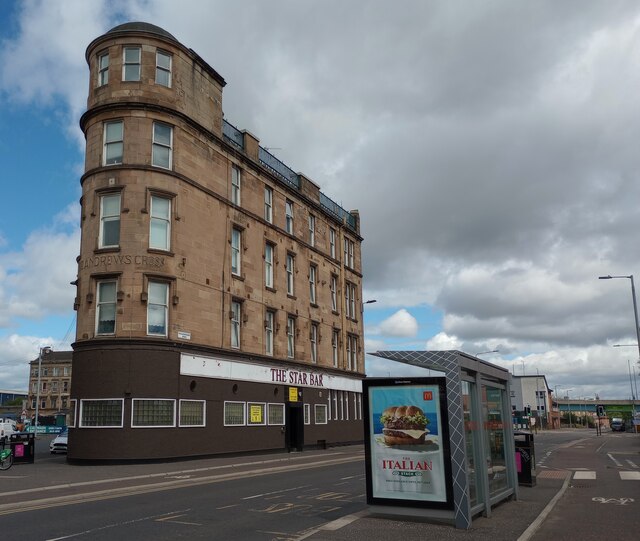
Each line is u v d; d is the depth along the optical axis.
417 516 10.98
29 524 10.91
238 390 30.17
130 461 23.89
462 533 9.80
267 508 12.94
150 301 26.00
